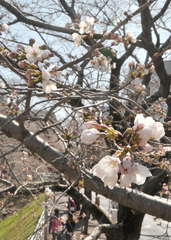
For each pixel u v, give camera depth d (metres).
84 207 8.46
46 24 5.40
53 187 7.86
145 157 4.28
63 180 6.95
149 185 8.12
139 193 4.25
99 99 4.04
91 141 2.46
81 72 5.69
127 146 2.38
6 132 4.14
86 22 4.46
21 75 3.62
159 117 6.53
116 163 2.32
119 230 8.41
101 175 2.32
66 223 10.23
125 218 8.55
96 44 3.74
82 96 3.85
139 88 5.48
